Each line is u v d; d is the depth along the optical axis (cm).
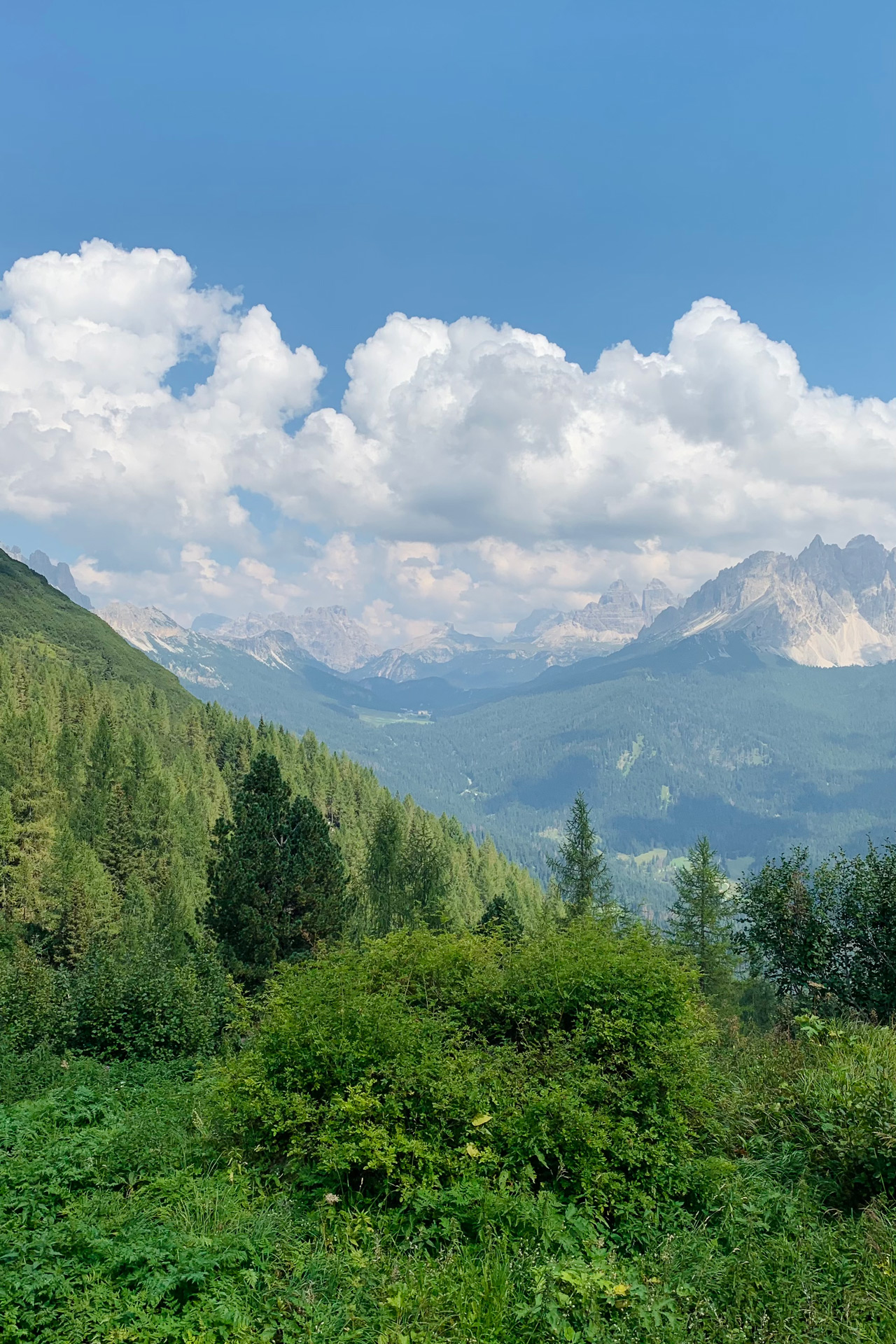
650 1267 613
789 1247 610
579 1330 538
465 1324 521
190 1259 578
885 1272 573
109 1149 812
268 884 3219
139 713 15162
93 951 2475
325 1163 707
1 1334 494
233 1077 848
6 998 2009
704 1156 770
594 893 5897
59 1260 575
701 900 4806
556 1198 691
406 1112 759
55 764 8644
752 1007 4331
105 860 7294
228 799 11856
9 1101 1348
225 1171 780
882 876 1396
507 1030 902
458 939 1045
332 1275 591
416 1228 670
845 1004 1384
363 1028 814
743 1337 519
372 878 5944
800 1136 794
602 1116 743
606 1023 832
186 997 1973
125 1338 498
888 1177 689
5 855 6481
